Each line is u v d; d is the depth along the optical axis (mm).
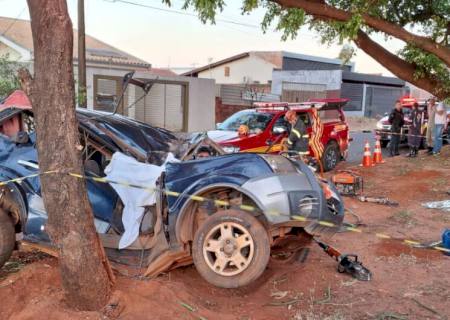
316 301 4383
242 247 4320
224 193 4637
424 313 4156
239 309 4230
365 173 12016
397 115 15664
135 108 20844
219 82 43281
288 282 4828
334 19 10031
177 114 22375
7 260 4801
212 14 8672
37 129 3637
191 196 4340
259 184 4379
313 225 4535
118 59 24094
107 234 4695
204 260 4375
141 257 4621
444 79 12133
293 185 4484
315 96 33969
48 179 3607
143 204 4570
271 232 4547
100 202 4773
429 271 5172
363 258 5594
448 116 17234
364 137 23750
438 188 9875
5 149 5105
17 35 23922
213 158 4777
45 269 4523
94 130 5105
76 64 20250
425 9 11742
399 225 7160
